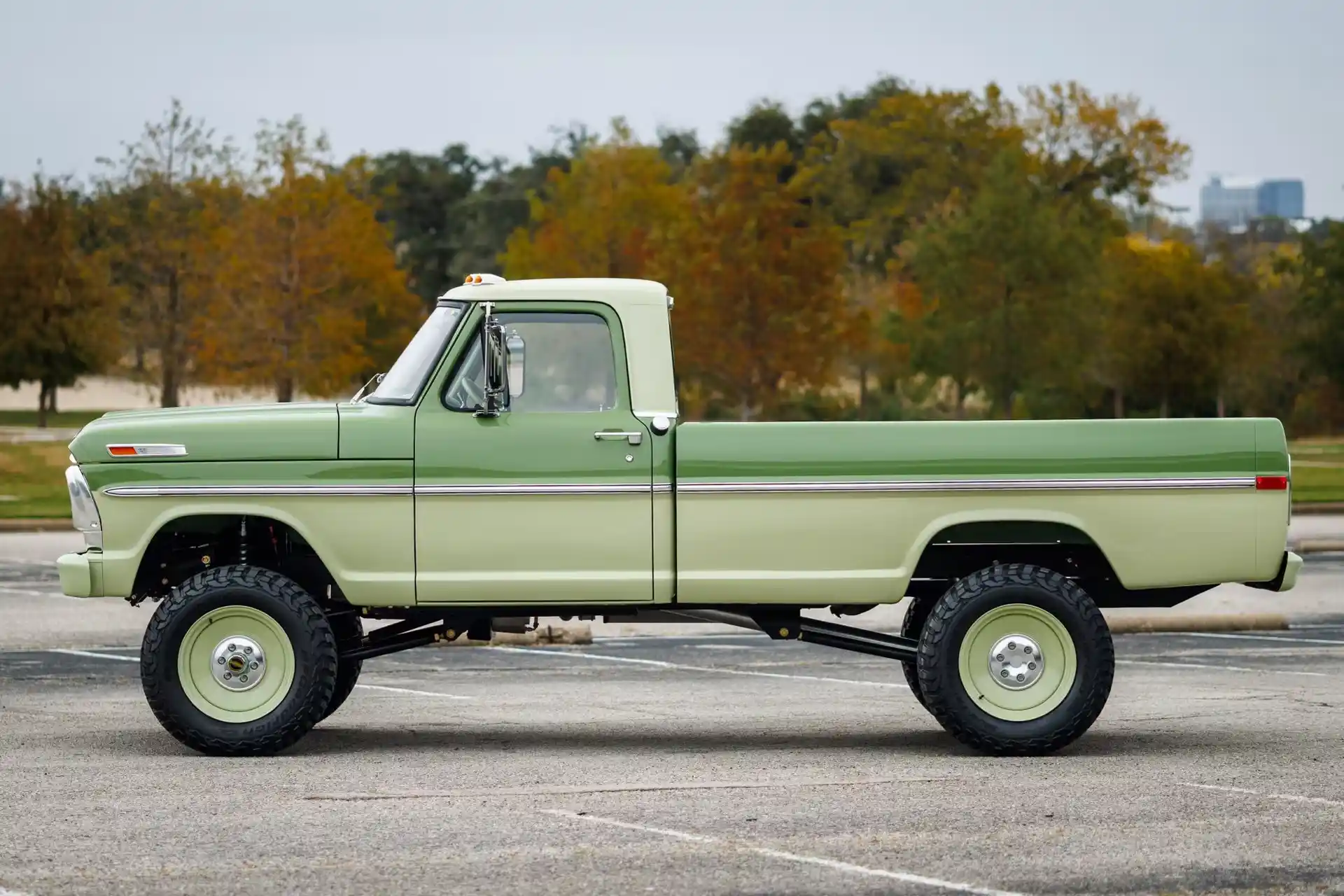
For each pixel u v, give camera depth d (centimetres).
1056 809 1011
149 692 1187
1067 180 8844
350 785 1091
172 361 7488
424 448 1206
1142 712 1420
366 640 1273
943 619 1195
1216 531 1211
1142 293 6856
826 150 11300
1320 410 8256
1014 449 1207
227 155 7375
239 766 1165
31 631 2019
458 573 1207
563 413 1214
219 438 1205
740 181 5606
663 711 1440
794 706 1471
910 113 9825
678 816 996
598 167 6550
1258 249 12975
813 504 1205
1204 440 1213
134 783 1099
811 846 916
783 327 5491
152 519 1203
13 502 4191
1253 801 1034
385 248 6950
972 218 5694
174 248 7269
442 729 1339
